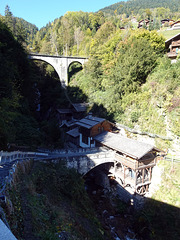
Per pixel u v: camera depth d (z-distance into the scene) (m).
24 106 39.19
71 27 87.38
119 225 20.55
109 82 39.09
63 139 41.09
